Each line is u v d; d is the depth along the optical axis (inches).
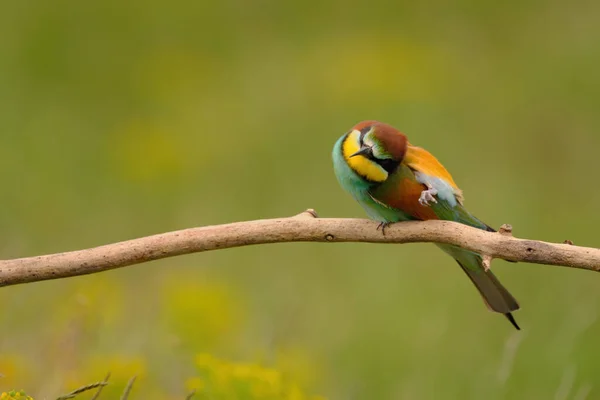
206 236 235.0
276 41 786.2
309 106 668.7
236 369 287.6
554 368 359.3
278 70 733.9
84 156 598.2
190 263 458.0
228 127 649.6
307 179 554.9
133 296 424.5
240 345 357.1
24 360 326.3
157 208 525.7
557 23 763.4
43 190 543.5
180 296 367.2
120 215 517.7
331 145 608.1
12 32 735.1
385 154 293.4
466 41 758.5
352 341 387.9
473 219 298.0
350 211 521.7
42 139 612.1
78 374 310.0
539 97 657.0
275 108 670.5
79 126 652.7
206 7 801.6
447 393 341.7
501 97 662.5
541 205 518.0
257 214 518.0
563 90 665.0
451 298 424.5
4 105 650.2
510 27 770.8
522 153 582.2
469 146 592.7
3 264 228.8
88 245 489.4
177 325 355.3
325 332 396.2
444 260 462.3
